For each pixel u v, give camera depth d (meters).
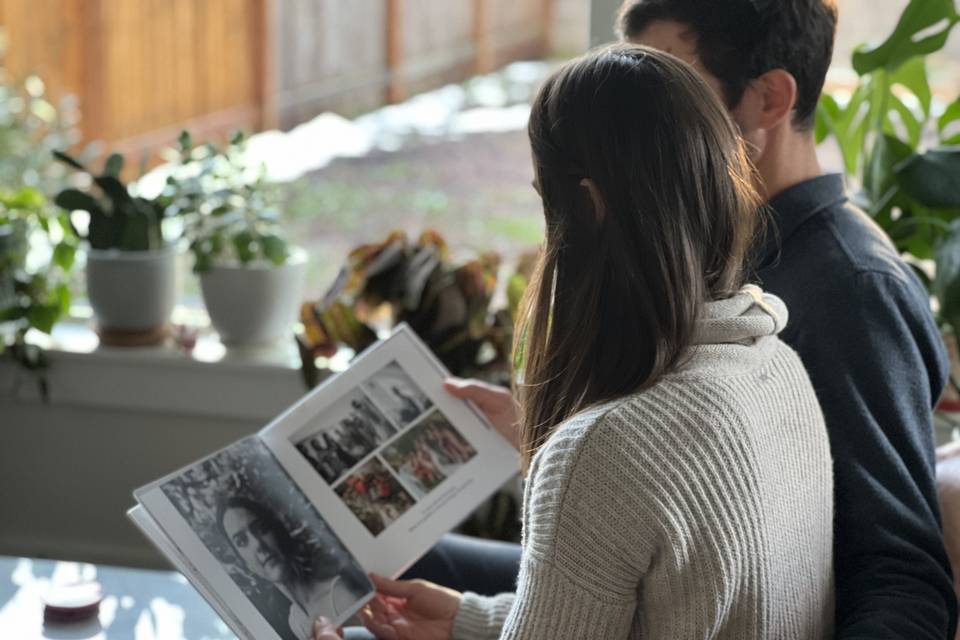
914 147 1.92
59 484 2.42
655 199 0.98
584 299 1.01
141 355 2.30
